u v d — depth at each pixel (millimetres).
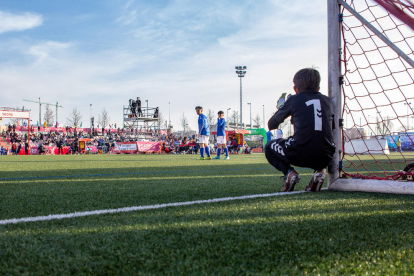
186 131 56625
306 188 3164
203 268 1106
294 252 1275
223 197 2734
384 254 1259
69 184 3791
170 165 8250
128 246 1342
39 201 2535
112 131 45594
